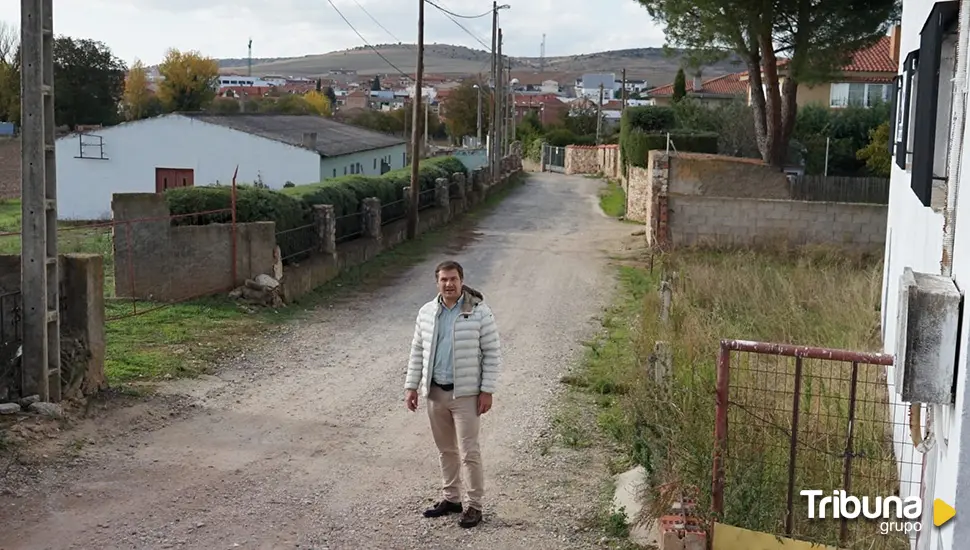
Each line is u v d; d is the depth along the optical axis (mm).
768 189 23531
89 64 67625
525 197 41688
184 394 9727
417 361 6898
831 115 36625
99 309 9414
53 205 8719
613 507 7004
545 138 74938
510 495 7340
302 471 7672
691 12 23422
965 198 4273
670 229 22844
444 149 60250
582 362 12039
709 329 11414
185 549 6109
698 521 5934
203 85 82875
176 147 38500
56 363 8734
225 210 15461
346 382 10664
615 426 8953
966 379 3854
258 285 14883
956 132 4883
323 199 18906
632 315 15352
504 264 21547
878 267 17875
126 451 7934
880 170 33125
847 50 22750
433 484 7484
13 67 68750
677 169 23812
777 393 7641
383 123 81562
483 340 6668
